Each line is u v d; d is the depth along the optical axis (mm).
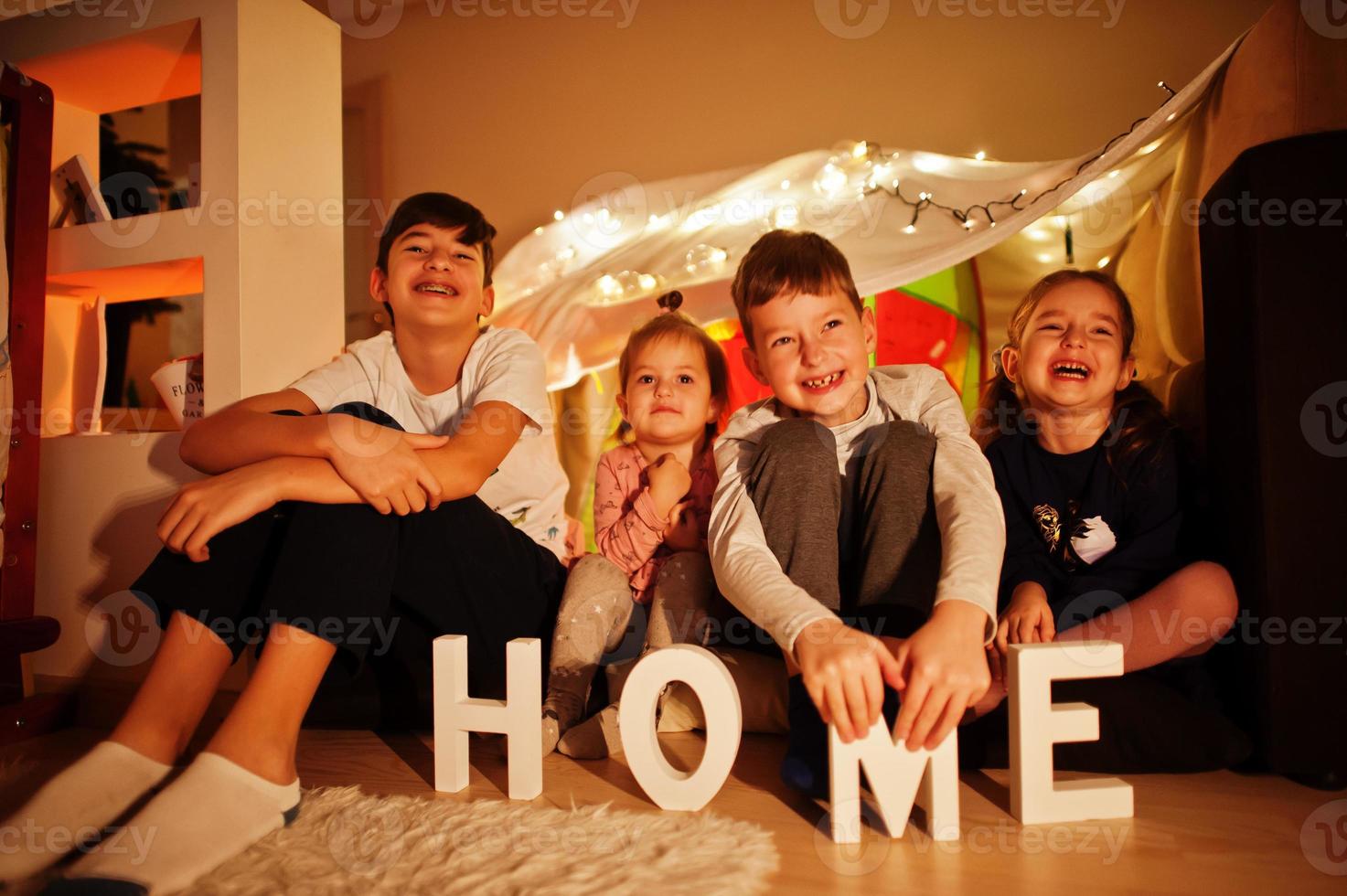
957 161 1655
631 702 826
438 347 1252
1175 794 843
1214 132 1299
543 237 2002
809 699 836
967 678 712
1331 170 856
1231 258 921
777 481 893
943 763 732
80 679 1267
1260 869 670
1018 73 1940
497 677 1035
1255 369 869
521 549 1072
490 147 2344
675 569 1110
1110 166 1413
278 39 1277
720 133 2164
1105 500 1058
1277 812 792
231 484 815
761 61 2133
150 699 769
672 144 2199
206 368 1214
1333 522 843
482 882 627
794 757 828
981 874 665
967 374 1706
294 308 1298
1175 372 1271
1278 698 850
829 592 864
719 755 794
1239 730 876
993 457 1171
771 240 1089
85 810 688
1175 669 963
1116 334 1114
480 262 1268
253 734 733
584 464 1894
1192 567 921
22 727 1126
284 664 757
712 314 1797
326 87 1382
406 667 1088
